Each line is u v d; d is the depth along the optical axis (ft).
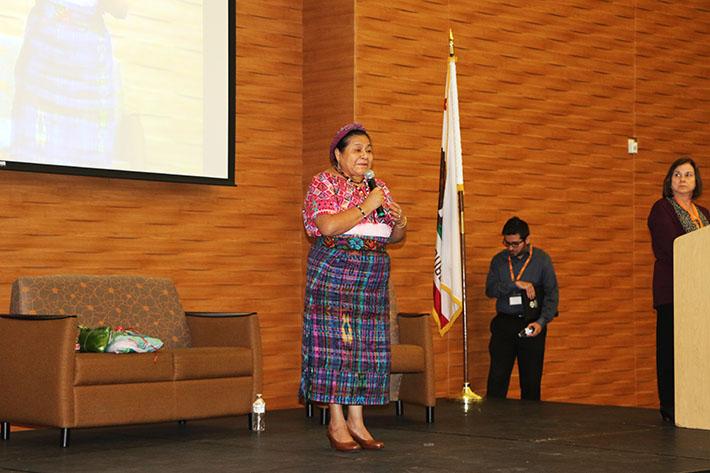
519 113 37.65
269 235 33.24
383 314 22.38
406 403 30.12
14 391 23.86
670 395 27.48
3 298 27.55
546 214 38.32
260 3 33.32
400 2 34.50
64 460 21.26
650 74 41.34
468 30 36.35
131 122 29.43
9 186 27.81
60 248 28.63
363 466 20.29
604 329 39.70
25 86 27.40
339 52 33.55
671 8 42.09
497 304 33.83
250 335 26.89
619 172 40.37
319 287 21.86
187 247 31.24
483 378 36.52
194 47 30.81
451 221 33.24
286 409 32.78
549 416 28.96
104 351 24.59
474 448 22.89
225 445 23.57
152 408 24.44
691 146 42.47
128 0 29.50
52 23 27.96
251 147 32.94
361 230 21.86
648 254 41.09
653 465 20.48
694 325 25.85
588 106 39.55
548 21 38.52
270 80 33.47
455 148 33.17
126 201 29.96
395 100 34.27
